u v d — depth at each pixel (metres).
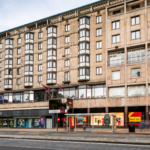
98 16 46.19
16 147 17.78
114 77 41.28
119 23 42.25
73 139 21.55
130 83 39.34
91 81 45.12
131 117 39.12
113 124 32.31
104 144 18.66
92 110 43.25
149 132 31.09
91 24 46.72
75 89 47.44
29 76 53.00
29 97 53.06
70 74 47.88
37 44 53.59
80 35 46.75
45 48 52.09
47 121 46.78
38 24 56.31
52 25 50.81
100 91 44.31
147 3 41.59
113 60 42.88
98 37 45.62
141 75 38.53
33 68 53.44
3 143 20.59
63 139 21.88
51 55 50.19
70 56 48.31
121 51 42.47
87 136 25.84
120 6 43.31
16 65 56.75
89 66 45.75
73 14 50.72
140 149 15.70
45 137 23.98
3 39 60.22
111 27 42.94
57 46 50.53
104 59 44.41
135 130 34.00
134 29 40.50
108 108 41.19
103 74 44.09
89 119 34.38
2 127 53.66
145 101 37.66
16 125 51.22
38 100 52.12
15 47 57.62
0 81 58.97
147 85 37.81
